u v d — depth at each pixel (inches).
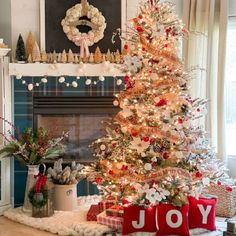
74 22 188.7
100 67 183.0
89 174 155.3
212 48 196.7
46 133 175.5
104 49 191.3
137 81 143.3
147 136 141.4
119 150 147.6
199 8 198.5
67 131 192.5
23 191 186.4
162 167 142.3
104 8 191.2
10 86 182.1
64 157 193.0
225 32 192.7
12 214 168.2
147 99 142.7
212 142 197.3
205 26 198.2
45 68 181.5
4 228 156.6
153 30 142.0
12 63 179.5
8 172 179.6
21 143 171.9
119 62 183.2
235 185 172.9
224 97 195.6
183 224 140.3
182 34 148.7
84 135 192.9
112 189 149.1
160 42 142.3
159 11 143.3
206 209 146.9
